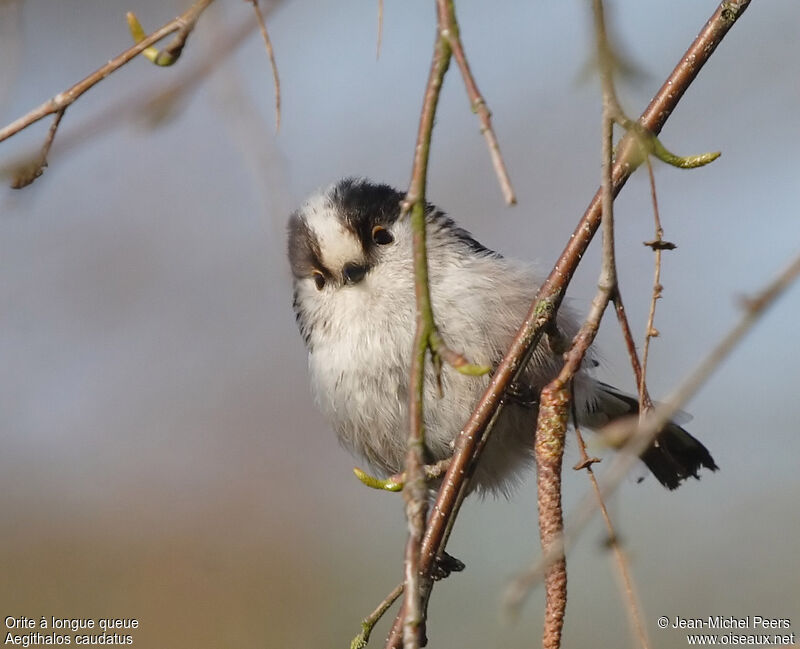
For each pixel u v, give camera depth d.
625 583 5.41
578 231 6.59
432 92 4.79
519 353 6.46
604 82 4.98
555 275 6.56
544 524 5.52
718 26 6.54
